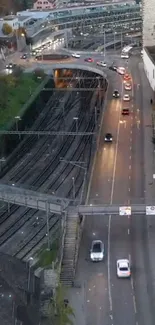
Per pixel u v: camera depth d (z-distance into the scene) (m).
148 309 106.44
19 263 122.56
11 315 100.56
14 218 159.12
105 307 107.31
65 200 141.25
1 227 154.75
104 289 112.56
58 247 133.75
